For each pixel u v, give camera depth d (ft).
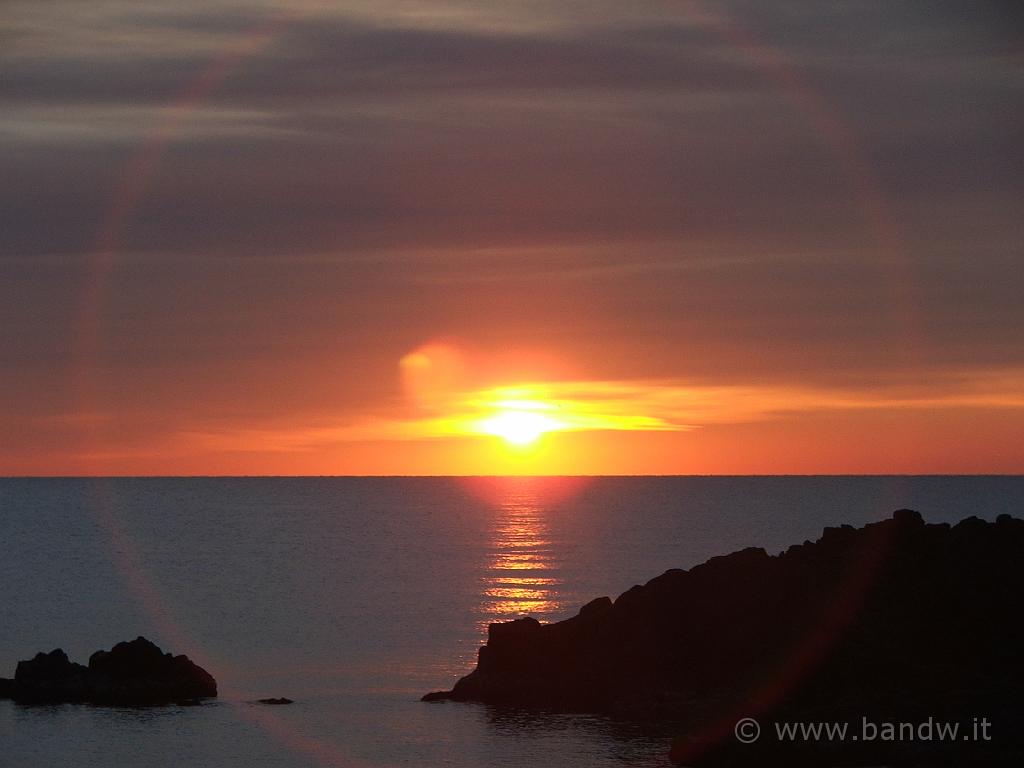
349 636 263.49
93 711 177.68
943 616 174.19
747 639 179.01
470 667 223.51
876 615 174.09
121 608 308.40
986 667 166.40
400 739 161.99
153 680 189.06
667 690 177.27
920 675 161.38
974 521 189.47
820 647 167.43
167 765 150.71
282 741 161.79
